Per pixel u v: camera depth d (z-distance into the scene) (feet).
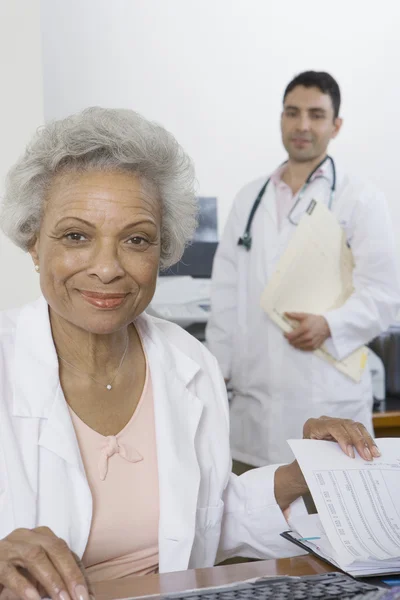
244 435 7.95
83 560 3.03
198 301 8.94
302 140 7.63
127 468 3.20
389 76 9.97
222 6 9.32
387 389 9.06
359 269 7.50
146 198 3.01
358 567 2.65
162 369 3.49
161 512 3.13
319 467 3.04
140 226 2.97
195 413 3.46
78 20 8.85
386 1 9.84
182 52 9.25
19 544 2.27
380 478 3.01
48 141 2.97
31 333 3.24
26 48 5.46
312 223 7.38
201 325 8.83
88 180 2.93
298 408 7.43
